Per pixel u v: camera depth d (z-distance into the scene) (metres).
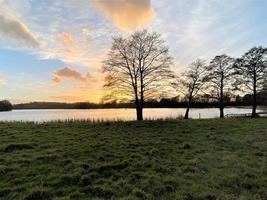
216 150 11.97
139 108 29.11
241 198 6.84
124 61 29.03
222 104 41.59
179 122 23.41
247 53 39.84
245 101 52.28
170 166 9.36
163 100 33.50
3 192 6.97
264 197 6.94
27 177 8.05
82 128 18.72
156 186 7.45
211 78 41.31
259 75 39.34
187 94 42.00
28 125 20.42
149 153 11.08
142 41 29.12
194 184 7.71
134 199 6.64
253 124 21.86
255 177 8.38
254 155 11.08
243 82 40.19
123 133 16.48
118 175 8.38
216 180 8.08
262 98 44.78
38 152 10.95
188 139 14.63
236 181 8.01
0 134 15.49
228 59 40.56
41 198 6.69
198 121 24.80
